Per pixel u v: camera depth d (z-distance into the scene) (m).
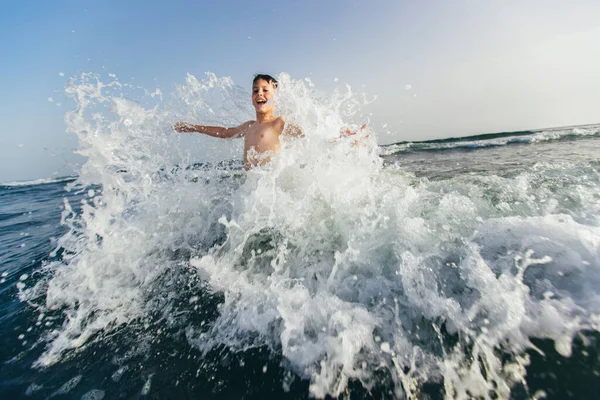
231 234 2.22
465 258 1.52
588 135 8.20
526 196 2.18
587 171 2.81
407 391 1.00
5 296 1.84
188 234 2.42
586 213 1.80
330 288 1.54
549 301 1.20
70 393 1.13
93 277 1.94
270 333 1.34
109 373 1.21
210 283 1.77
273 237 2.12
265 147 3.19
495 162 4.45
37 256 2.46
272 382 1.11
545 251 1.44
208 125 3.46
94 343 1.39
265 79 3.46
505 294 1.27
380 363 1.11
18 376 1.23
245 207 2.42
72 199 6.78
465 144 9.64
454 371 1.04
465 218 1.90
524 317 1.17
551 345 1.06
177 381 1.15
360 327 1.27
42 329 1.51
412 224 1.88
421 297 1.36
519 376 0.98
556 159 4.06
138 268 2.00
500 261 1.46
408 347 1.15
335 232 2.04
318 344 1.23
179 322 1.48
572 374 0.96
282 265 1.82
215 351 1.28
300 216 2.26
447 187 2.59
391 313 1.32
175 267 1.98
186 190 2.93
